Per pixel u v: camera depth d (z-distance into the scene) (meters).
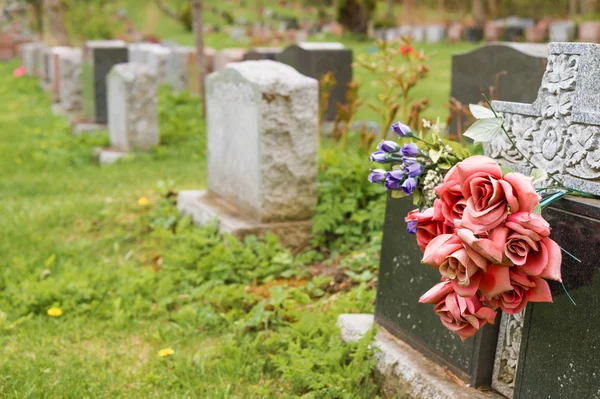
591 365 2.34
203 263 5.04
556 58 2.65
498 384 2.94
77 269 5.32
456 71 7.88
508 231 2.03
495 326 2.94
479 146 5.71
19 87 20.98
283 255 5.07
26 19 54.81
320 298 4.68
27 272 5.27
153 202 7.13
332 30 39.44
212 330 4.24
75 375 3.59
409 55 6.80
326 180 5.91
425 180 2.51
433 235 2.28
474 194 2.05
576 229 2.42
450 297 2.22
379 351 3.42
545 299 2.11
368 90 15.30
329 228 5.39
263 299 4.64
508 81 7.10
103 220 6.75
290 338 3.80
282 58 11.84
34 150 11.20
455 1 47.69
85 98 13.45
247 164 5.68
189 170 9.08
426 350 3.28
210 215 5.89
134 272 5.22
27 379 3.53
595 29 24.95
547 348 2.54
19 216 6.89
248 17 53.22
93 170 9.59
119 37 38.56
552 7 40.50
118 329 4.32
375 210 5.38
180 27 47.59
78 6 35.75
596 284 2.33
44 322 4.38
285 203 5.52
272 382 3.58
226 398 3.34
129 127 10.23
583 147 2.49
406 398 3.16
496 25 30.61
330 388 3.27
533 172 2.38
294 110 5.42
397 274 3.52
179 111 13.15
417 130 5.95
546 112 2.69
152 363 3.80
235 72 5.77
